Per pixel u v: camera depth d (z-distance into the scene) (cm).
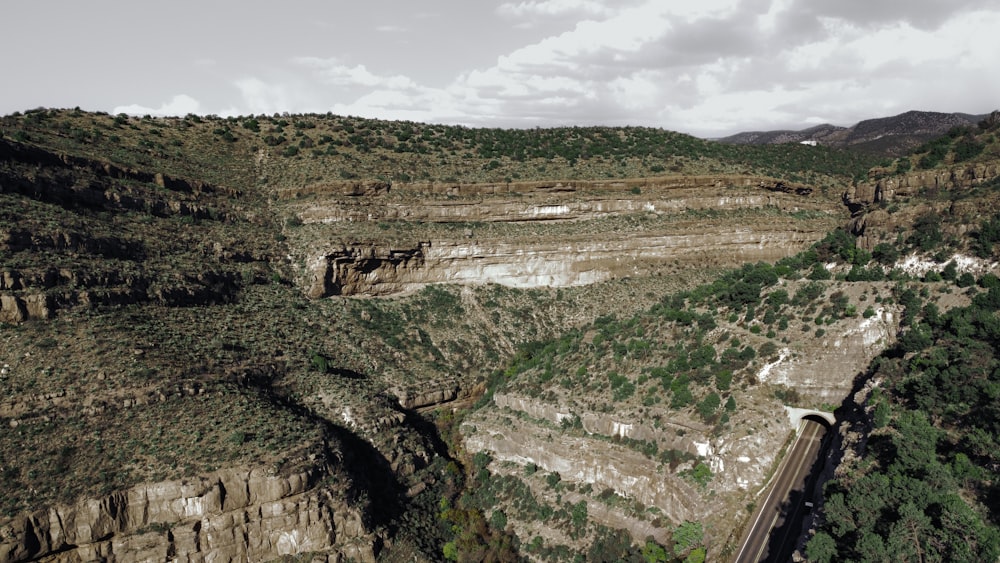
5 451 6462
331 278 11744
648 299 12188
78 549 6219
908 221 9188
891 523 5122
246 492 6844
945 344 6994
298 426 7888
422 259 12538
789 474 7156
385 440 8875
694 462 7362
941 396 6319
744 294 9206
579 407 8625
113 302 8575
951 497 5050
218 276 10500
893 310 7906
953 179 9344
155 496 6550
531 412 9200
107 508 6334
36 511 6066
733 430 7369
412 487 8544
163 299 9231
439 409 10400
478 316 12162
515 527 8088
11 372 7119
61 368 7331
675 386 8069
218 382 8144
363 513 7375
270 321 10375
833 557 5288
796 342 8144
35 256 8294
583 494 8012
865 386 7212
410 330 11600
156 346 8250
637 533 7312
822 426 7700
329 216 12600
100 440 6856
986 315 6931
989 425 5750
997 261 7825
